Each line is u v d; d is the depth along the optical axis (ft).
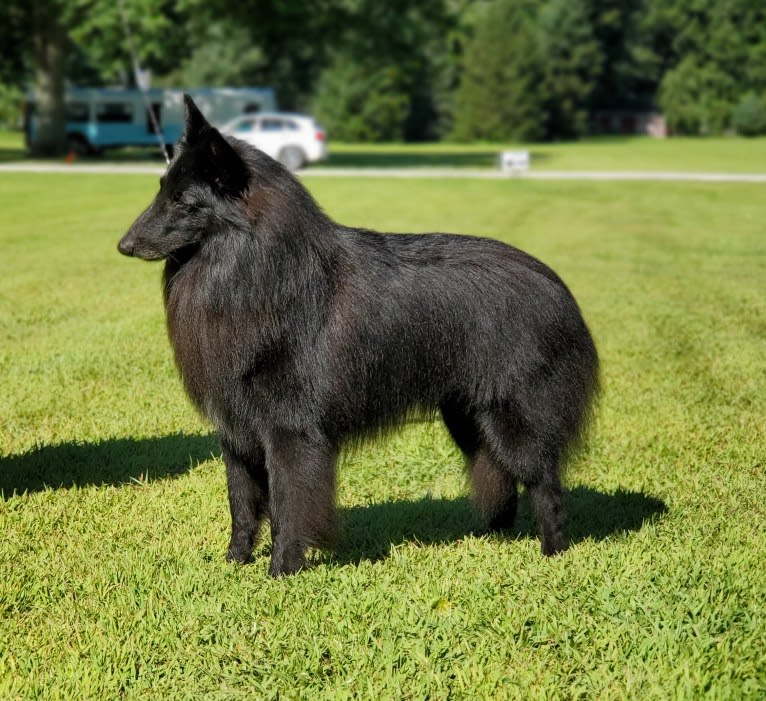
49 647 13.44
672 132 284.00
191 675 12.76
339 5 123.65
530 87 248.32
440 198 82.99
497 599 14.61
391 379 15.51
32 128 148.05
